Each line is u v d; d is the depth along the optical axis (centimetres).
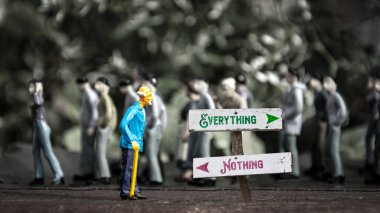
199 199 926
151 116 1131
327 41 2241
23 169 1291
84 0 2030
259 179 1253
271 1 2194
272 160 858
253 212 802
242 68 2056
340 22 2328
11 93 2319
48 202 870
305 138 1947
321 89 1273
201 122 844
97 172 1133
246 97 1266
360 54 2267
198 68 2214
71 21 2214
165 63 2236
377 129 1159
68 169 1347
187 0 2206
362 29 2459
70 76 2248
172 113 1817
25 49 2319
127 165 904
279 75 2048
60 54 2262
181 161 1344
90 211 794
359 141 1869
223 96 1198
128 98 1134
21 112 2252
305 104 1980
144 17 2205
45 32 2206
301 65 2139
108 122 1134
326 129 1240
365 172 1294
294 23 2211
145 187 1098
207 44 2244
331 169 1195
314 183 1180
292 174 1235
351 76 2209
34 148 1101
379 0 2328
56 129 2152
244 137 1180
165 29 2227
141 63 2302
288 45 2142
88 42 2277
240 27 2205
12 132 2228
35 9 2233
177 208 821
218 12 2153
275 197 956
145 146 1144
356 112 2209
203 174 831
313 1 2245
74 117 2170
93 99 1191
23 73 2328
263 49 2141
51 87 2230
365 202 895
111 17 2192
